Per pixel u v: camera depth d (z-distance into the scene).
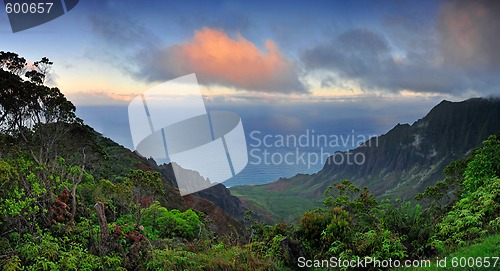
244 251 11.16
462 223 11.24
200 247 12.33
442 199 17.56
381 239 10.87
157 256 10.40
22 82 13.57
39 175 13.35
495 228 10.96
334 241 11.42
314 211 13.40
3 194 10.89
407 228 11.69
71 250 9.79
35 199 11.05
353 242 11.09
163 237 13.76
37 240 9.90
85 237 10.94
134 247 10.49
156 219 14.56
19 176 11.71
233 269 10.34
